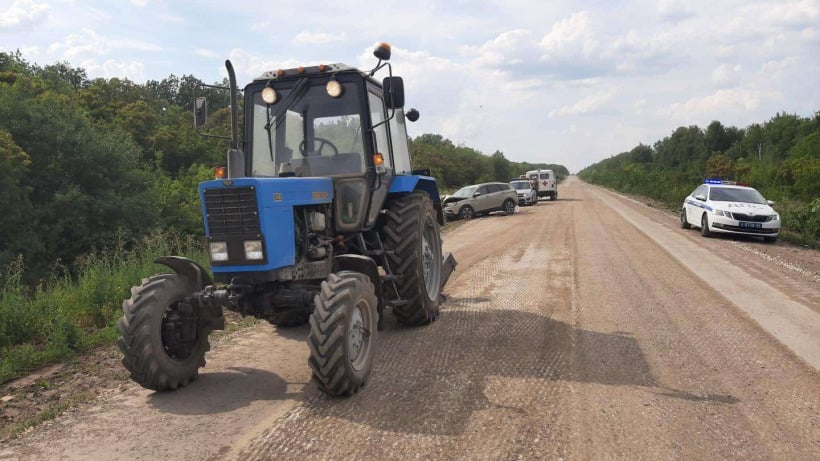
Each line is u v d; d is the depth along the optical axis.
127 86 40.22
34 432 4.22
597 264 11.62
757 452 3.64
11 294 7.66
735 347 5.91
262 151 6.32
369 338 4.93
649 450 3.67
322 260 5.61
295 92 6.34
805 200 29.08
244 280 4.92
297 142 6.32
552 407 4.38
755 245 14.93
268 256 4.77
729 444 3.75
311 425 4.14
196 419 4.34
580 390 4.73
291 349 6.23
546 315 7.41
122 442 3.98
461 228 21.27
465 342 6.20
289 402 4.62
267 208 4.80
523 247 14.66
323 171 6.27
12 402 4.94
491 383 4.92
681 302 8.07
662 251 13.51
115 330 7.10
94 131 21.02
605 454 3.62
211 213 4.87
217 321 5.35
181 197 23.59
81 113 22.52
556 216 25.22
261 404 4.61
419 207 6.79
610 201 38.62
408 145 8.14
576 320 7.13
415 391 4.76
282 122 6.32
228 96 6.27
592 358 5.59
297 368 5.56
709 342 6.10
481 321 7.14
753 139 62.81
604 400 4.51
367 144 6.25
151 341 4.75
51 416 4.51
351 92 6.29
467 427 4.04
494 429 4.00
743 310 7.55
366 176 6.14
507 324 6.96
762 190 32.81
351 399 4.62
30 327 7.04
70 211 18.20
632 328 6.71
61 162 19.06
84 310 7.85
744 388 4.75
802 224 18.23
